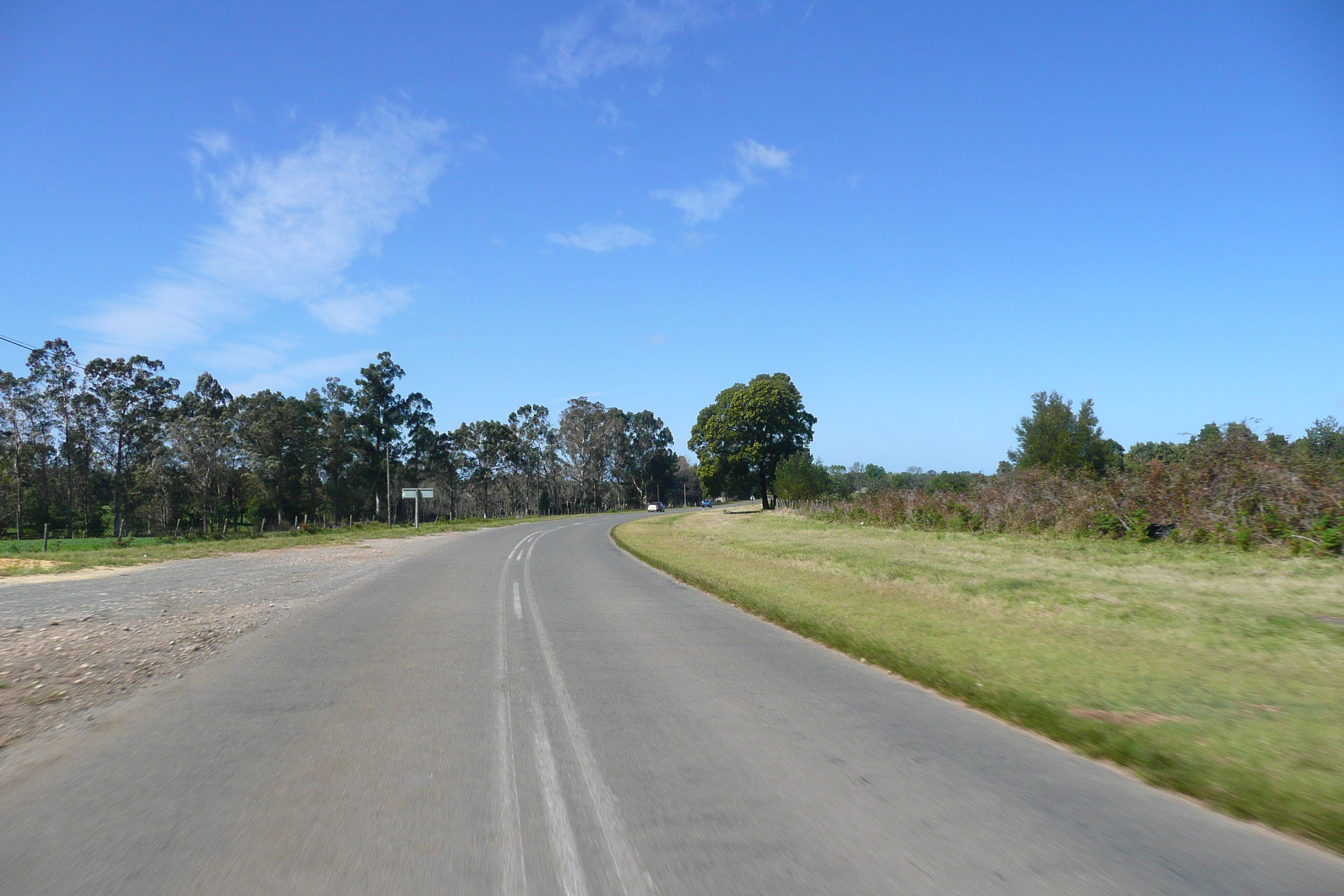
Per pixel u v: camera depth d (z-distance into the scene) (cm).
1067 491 2280
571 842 387
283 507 7262
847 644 901
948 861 370
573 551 2759
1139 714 606
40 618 1127
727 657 865
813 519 3884
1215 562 1530
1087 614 1069
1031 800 451
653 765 505
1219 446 1802
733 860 368
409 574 1844
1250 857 378
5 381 6181
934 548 2147
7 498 6431
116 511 6900
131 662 817
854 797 452
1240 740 539
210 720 603
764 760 518
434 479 8969
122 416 6906
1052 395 3250
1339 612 1028
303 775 482
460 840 389
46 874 348
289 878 346
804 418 6288
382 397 8181
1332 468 1582
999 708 632
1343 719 590
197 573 1847
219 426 6762
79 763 502
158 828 400
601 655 872
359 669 794
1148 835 404
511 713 629
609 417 11475
